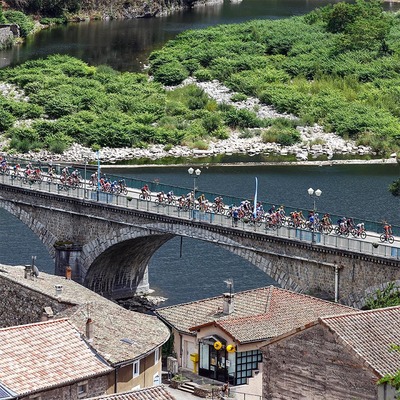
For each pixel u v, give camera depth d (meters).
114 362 118.50
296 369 108.50
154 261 196.50
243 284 187.38
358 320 108.31
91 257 186.38
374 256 152.75
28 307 140.62
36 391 110.06
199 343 142.00
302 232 160.00
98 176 190.50
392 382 99.75
